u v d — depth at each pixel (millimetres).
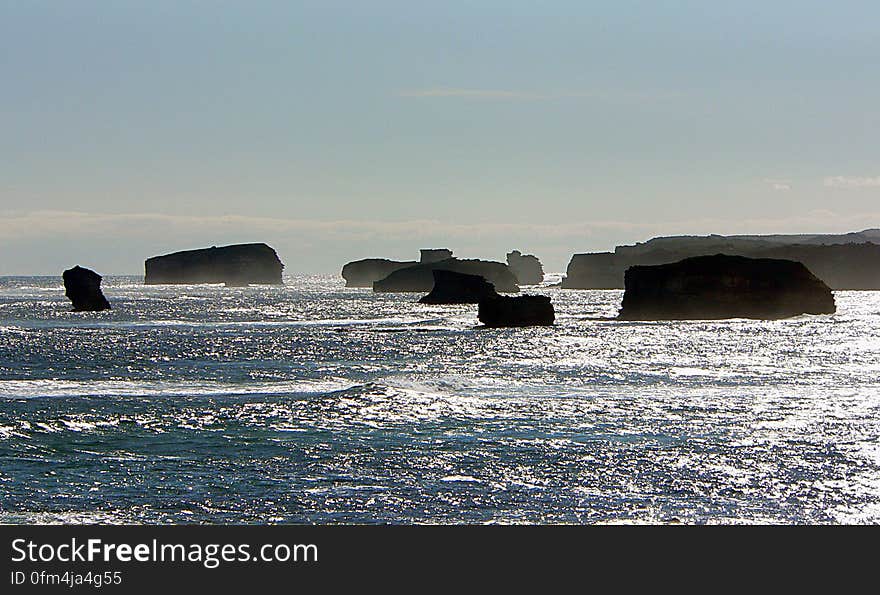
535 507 68625
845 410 111688
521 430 98375
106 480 76812
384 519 66188
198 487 74500
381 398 119812
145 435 96438
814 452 86438
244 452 87500
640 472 78625
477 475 77812
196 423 103250
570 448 88438
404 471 79250
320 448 89125
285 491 73125
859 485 74562
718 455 85188
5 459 84750
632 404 117250
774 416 107312
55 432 97938
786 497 71250
